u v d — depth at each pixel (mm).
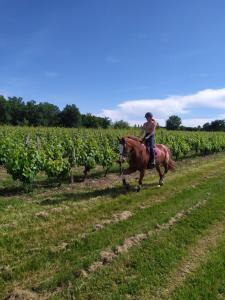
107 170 16031
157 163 13352
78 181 14602
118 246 7484
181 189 13289
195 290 5953
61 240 7812
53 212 9711
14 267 6449
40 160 12586
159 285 6137
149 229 8562
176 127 103375
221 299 5773
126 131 40156
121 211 10086
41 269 6438
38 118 96750
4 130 31078
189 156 27375
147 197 11797
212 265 6887
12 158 11859
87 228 8586
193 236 8328
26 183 12070
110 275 6305
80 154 14891
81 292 5746
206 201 11383
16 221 8828
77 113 96250
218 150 31203
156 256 7117
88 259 6738
